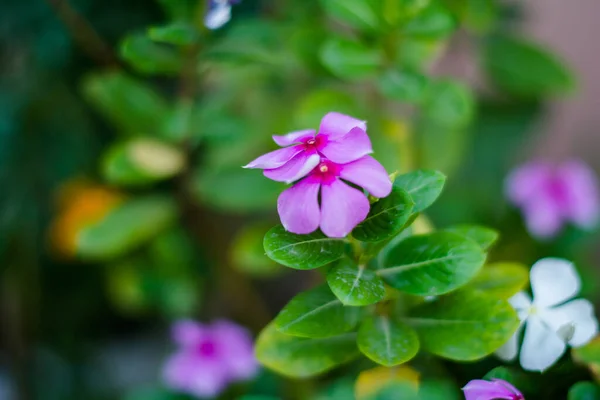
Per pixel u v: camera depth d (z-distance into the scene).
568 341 0.48
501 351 0.49
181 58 0.63
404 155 0.66
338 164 0.44
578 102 0.95
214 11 0.59
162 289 0.80
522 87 0.75
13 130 0.72
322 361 0.49
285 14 0.72
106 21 0.71
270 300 0.94
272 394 0.67
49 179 0.74
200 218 0.74
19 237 0.75
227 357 0.67
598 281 0.72
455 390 0.51
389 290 0.48
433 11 0.62
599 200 0.83
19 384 0.80
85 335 0.87
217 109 0.68
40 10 0.70
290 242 0.45
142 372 0.86
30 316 0.80
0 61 0.74
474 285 0.50
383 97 0.70
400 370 0.52
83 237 0.69
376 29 0.63
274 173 0.44
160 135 0.69
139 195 0.80
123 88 0.67
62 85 0.74
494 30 0.74
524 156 0.92
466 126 0.77
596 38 0.94
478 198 0.81
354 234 0.45
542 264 0.49
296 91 0.73
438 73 0.85
